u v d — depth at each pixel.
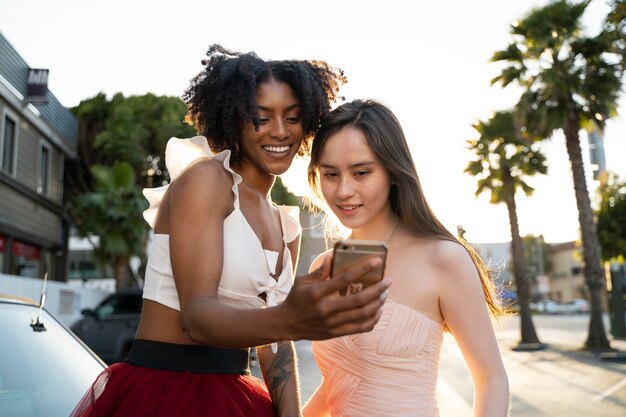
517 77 18.80
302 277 1.27
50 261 21.81
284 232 2.23
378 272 1.24
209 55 2.09
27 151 19.38
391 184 2.19
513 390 10.98
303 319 1.24
